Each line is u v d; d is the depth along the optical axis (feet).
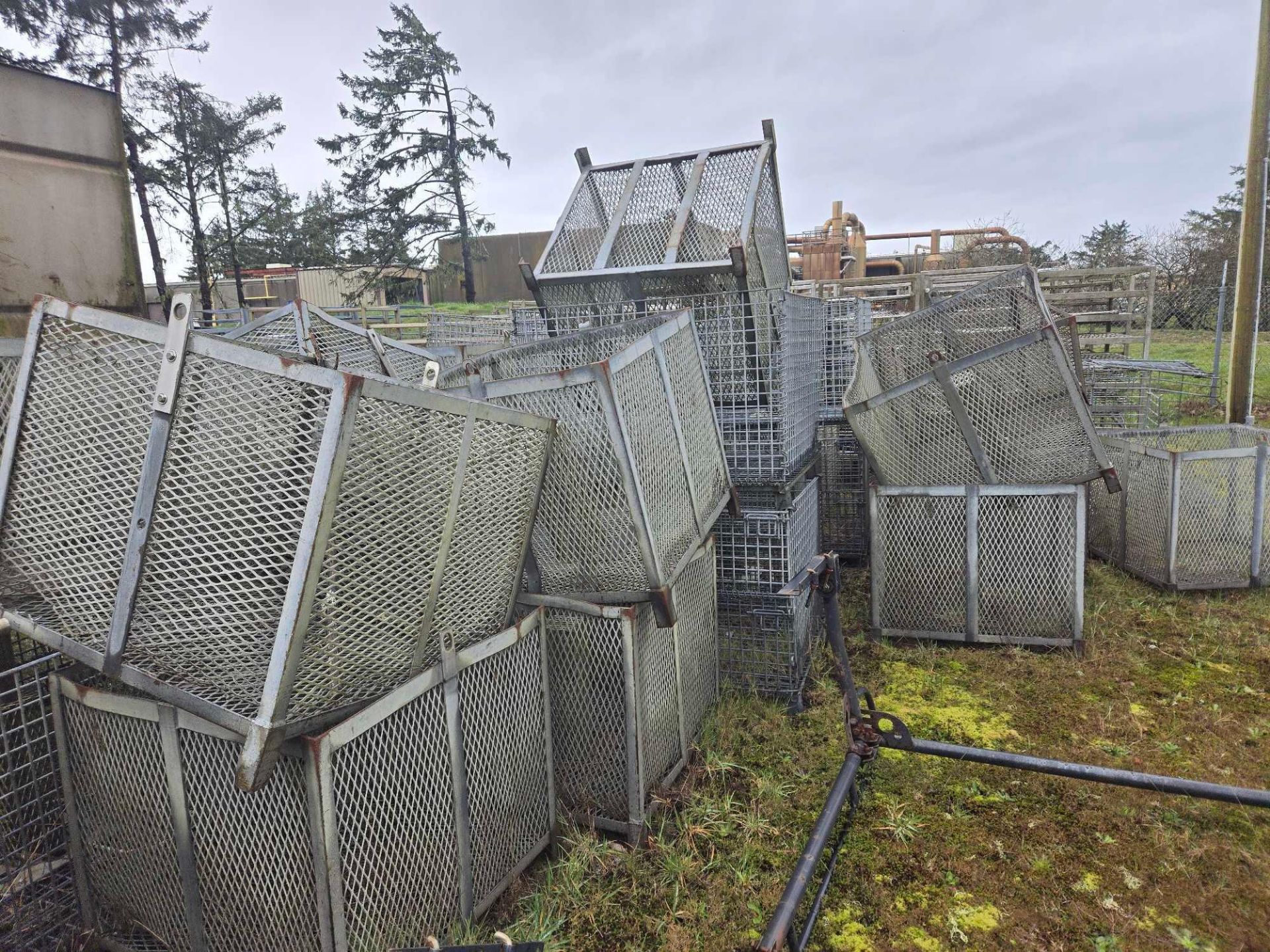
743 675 12.14
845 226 51.34
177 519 5.45
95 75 61.72
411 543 6.09
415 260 83.87
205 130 69.87
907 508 13.87
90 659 6.00
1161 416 33.96
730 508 11.98
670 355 9.48
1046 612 13.42
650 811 8.95
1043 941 7.20
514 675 7.89
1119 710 11.37
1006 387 12.77
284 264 85.71
